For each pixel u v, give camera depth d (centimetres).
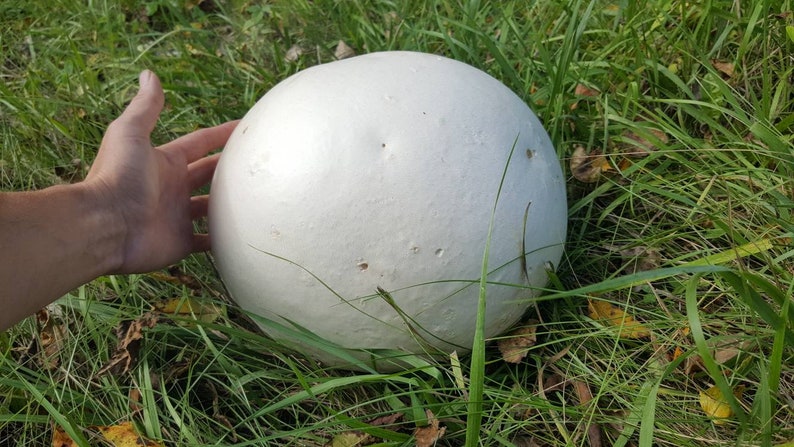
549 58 83
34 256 54
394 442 56
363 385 63
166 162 68
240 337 64
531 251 57
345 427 60
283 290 56
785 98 76
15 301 53
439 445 59
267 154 56
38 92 93
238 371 64
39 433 63
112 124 64
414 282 54
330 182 53
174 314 65
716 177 70
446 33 88
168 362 66
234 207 57
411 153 54
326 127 55
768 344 59
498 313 58
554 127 77
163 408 64
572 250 71
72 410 61
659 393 58
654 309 66
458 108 56
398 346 57
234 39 108
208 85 96
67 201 57
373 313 55
